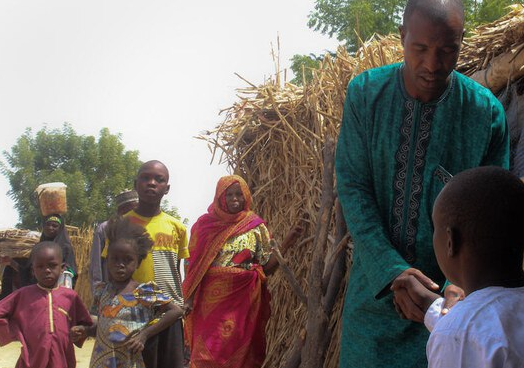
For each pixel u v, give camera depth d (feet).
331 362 17.03
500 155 11.50
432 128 11.18
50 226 24.34
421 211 11.18
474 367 6.32
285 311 20.34
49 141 113.09
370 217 11.09
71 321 18.21
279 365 19.76
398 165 11.30
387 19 61.26
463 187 6.96
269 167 21.57
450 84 11.21
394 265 10.33
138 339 16.80
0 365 35.81
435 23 10.20
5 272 36.14
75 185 106.52
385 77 11.59
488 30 16.63
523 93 15.03
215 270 19.17
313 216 19.49
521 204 6.88
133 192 22.27
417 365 11.09
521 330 6.33
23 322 17.78
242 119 22.24
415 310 9.74
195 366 18.74
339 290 17.13
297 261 20.12
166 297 17.30
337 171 11.70
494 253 6.84
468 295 6.84
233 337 18.67
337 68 19.58
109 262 17.13
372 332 11.43
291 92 21.80
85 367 34.22
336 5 62.44
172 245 19.12
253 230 19.61
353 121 11.68
